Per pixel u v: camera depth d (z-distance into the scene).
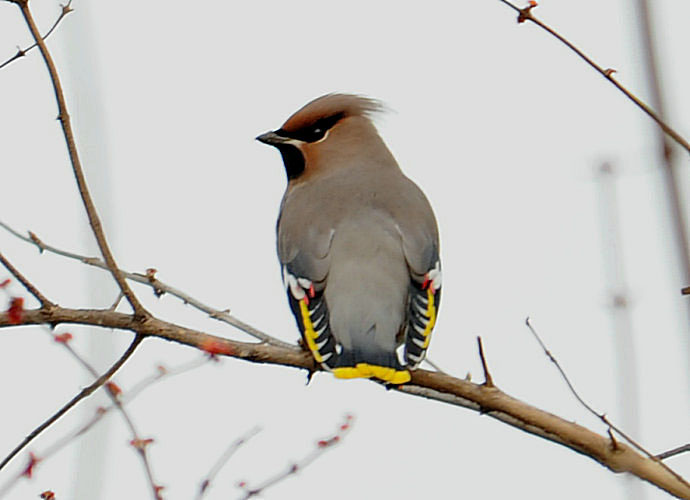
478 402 9.31
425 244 11.17
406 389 10.15
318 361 10.08
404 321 10.64
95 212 8.83
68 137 8.71
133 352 9.09
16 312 9.00
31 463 8.88
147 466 9.53
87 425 8.59
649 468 8.77
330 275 10.85
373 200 11.50
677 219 5.64
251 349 9.71
